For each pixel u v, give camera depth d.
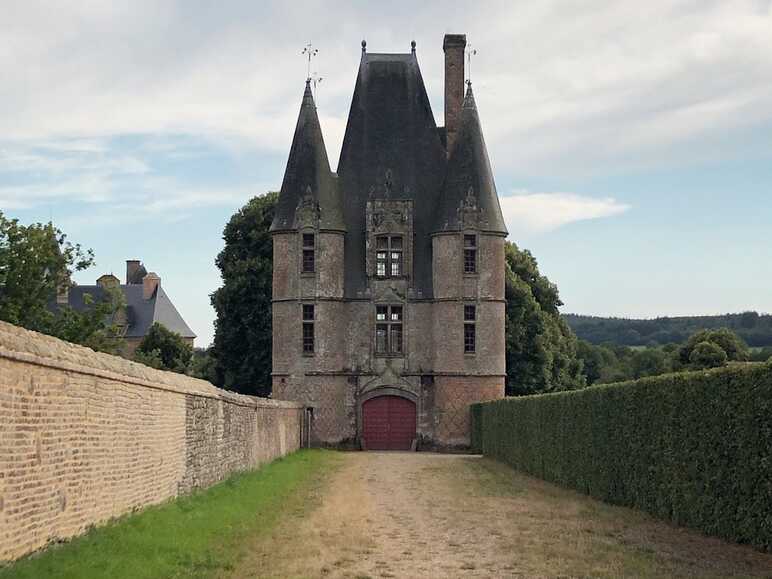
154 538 16.00
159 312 120.94
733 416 17.80
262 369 71.94
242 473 30.39
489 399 59.09
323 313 59.62
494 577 14.43
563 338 83.50
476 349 59.38
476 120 61.09
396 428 60.03
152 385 19.62
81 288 116.88
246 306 71.81
